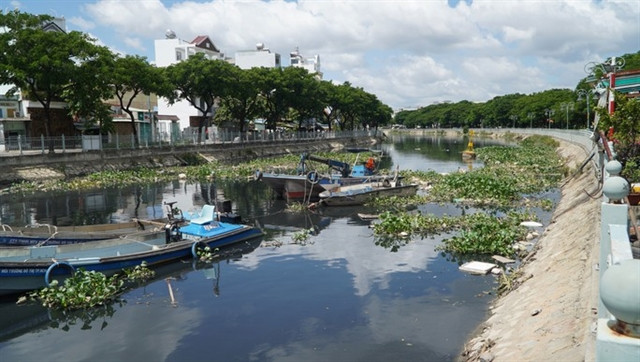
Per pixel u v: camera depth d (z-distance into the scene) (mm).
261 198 27375
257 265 14117
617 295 1972
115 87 41469
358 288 11992
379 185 26141
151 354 8766
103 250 13406
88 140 37938
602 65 17219
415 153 63688
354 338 9188
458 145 85250
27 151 34312
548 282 9539
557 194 25281
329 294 11617
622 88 16797
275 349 8820
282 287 12195
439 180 30703
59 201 26828
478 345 8289
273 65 87375
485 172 32750
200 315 10500
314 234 18000
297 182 25172
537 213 20453
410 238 16984
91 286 11383
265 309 10766
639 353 2023
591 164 24109
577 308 7238
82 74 33812
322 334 9406
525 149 53000
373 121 114375
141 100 58812
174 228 15352
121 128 49688
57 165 35312
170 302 11297
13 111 40719
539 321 7660
